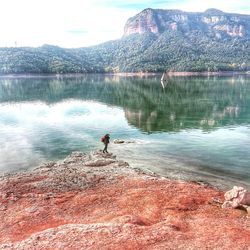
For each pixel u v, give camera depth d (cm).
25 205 2548
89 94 12550
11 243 1864
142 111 7838
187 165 3616
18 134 5447
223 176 3247
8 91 14625
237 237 1894
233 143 4494
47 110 8244
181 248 1748
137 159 3881
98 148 4456
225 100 9700
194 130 5469
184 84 17825
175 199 2584
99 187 2905
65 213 2398
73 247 1775
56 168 3528
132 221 2127
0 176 3381
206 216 2286
